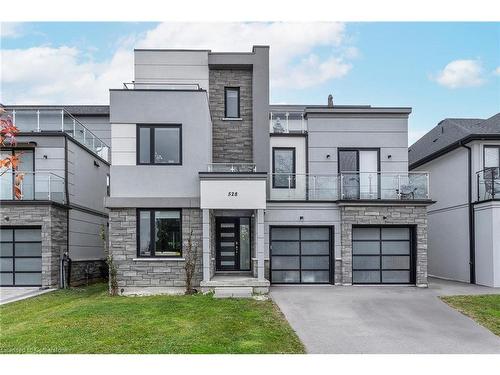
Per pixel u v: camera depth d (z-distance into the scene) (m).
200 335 8.89
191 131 15.09
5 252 16.75
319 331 9.67
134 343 8.33
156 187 14.87
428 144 22.69
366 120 17.89
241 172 14.59
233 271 16.73
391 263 16.06
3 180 16.66
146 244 14.81
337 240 15.94
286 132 17.97
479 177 17.09
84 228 19.94
